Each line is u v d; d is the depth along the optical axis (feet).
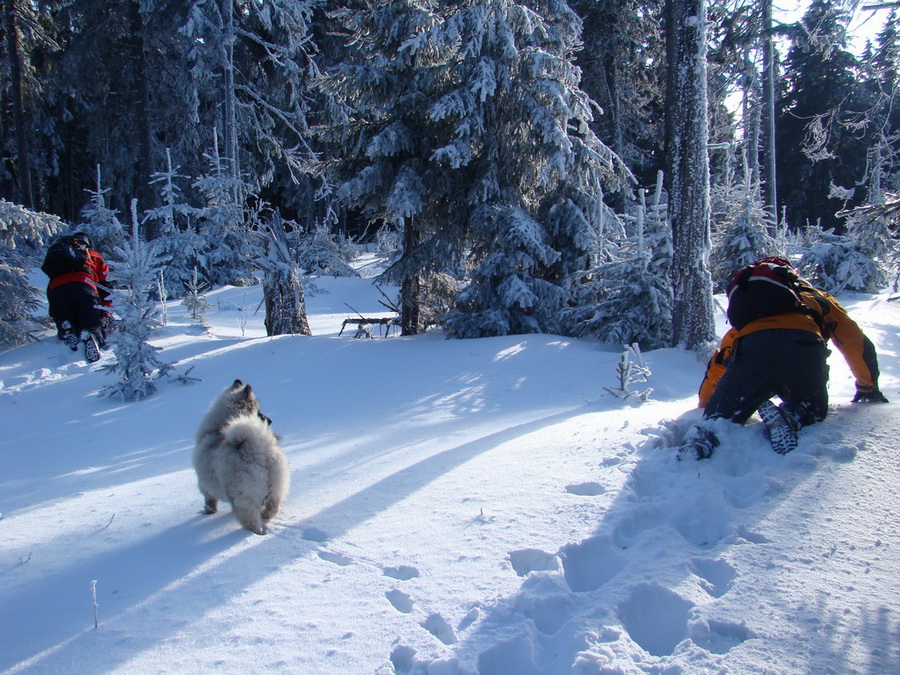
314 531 11.84
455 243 39.47
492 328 36.73
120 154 85.66
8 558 11.33
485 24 35.58
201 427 14.05
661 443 13.73
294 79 71.26
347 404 27.12
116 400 28.25
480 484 13.03
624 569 9.25
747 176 54.80
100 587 9.92
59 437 23.89
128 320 28.58
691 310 32.32
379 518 12.04
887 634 7.45
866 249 55.16
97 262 37.32
